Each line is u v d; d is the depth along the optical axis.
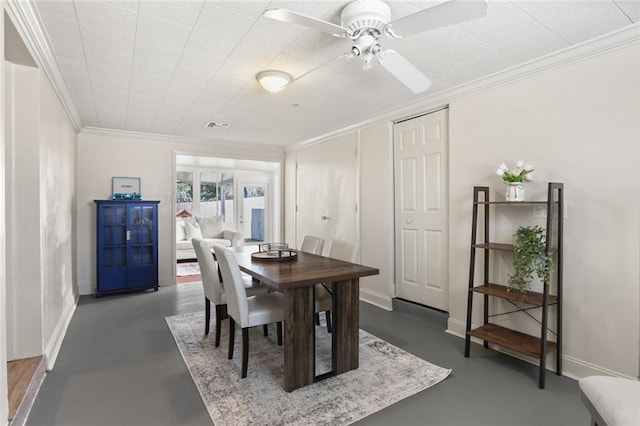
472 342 2.90
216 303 2.76
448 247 3.29
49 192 2.60
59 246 3.04
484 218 2.78
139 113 3.78
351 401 2.00
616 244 2.09
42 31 2.00
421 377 2.29
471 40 2.15
